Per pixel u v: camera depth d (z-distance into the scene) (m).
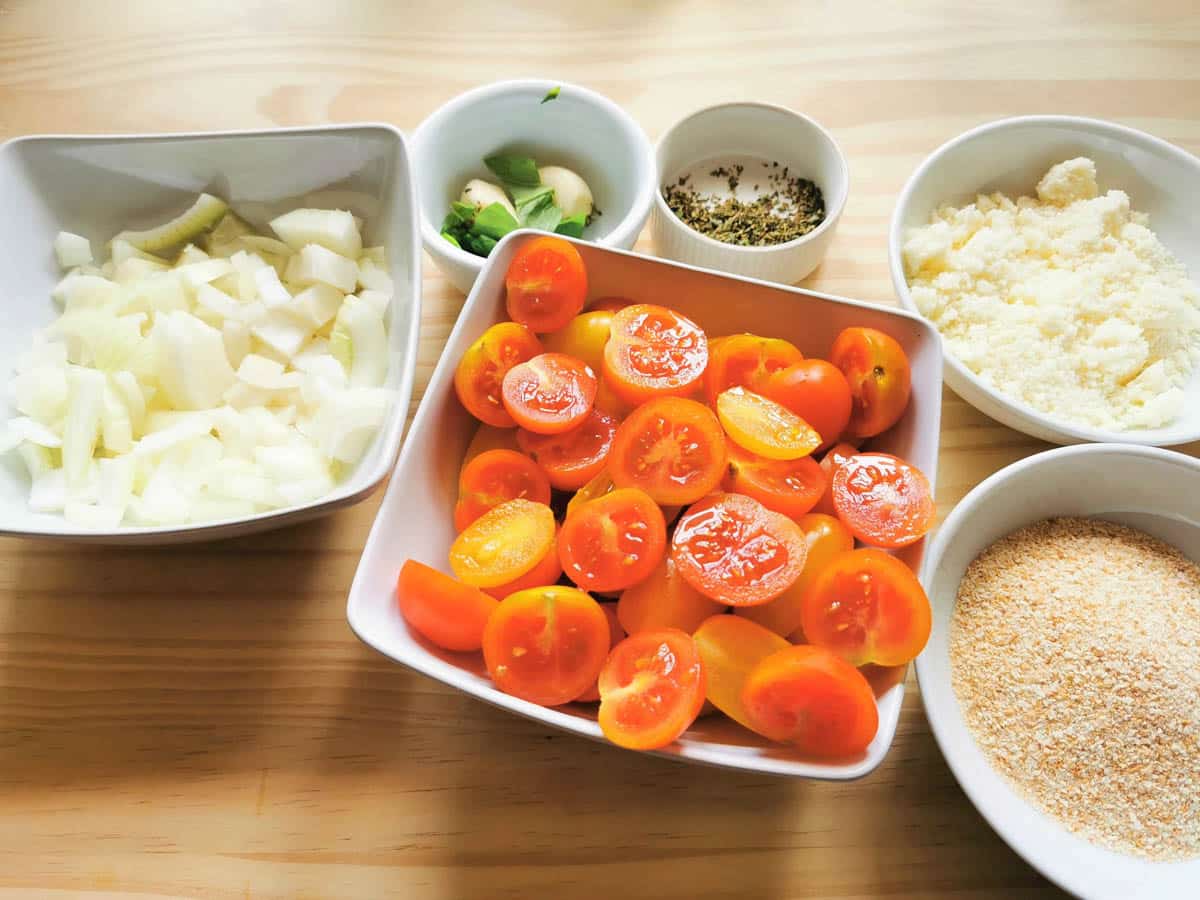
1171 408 0.33
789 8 0.43
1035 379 0.33
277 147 0.33
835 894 0.27
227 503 0.29
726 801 0.28
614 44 0.43
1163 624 0.28
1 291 0.31
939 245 0.35
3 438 0.29
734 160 0.40
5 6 0.43
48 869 0.27
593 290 0.31
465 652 0.26
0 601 0.31
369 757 0.28
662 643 0.24
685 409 0.27
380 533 0.26
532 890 0.27
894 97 0.41
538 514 0.27
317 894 0.27
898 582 0.24
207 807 0.28
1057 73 0.42
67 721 0.29
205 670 0.30
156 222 0.35
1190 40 0.43
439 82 0.41
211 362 0.31
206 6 0.43
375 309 0.32
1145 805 0.27
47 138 0.32
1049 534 0.31
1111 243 0.36
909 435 0.28
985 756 0.28
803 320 0.30
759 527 0.26
